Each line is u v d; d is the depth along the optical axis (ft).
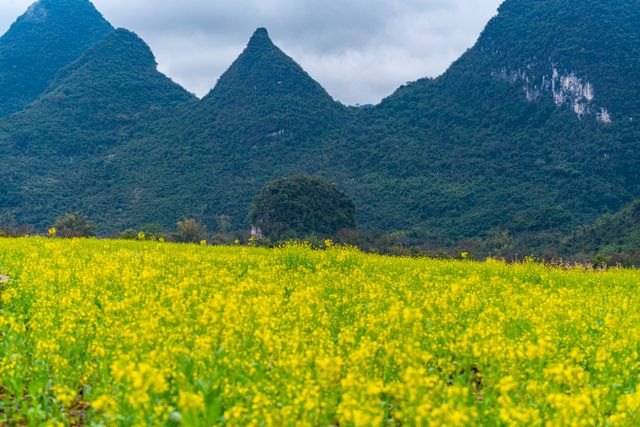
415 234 574.97
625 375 36.76
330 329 44.45
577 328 45.21
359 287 59.82
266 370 34.12
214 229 622.13
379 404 29.01
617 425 28.07
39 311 43.19
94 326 40.42
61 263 64.18
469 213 633.61
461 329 44.19
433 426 24.95
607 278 84.74
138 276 59.88
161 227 624.59
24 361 34.83
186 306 43.06
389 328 39.29
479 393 33.91
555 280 78.02
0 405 31.71
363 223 634.43
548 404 30.17
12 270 65.16
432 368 35.32
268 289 52.49
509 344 38.47
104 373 32.45
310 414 27.81
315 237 390.01
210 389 29.37
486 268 84.43
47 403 30.53
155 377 27.09
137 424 26.35
